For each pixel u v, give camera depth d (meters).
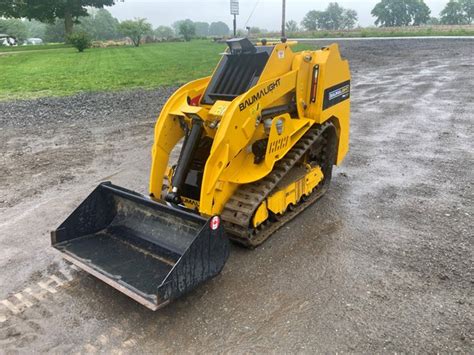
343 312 3.70
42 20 58.62
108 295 4.03
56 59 29.50
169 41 58.28
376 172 7.08
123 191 4.56
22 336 3.52
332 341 3.38
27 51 40.47
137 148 8.77
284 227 5.23
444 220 5.34
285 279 4.19
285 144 4.94
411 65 21.09
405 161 7.58
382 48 30.64
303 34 57.31
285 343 3.38
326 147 6.13
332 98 5.69
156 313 3.76
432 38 40.50
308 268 4.37
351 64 22.34
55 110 12.50
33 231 5.31
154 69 21.83
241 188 4.79
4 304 3.93
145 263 4.09
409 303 3.79
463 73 17.72
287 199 5.20
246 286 4.10
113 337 3.49
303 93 5.38
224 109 4.43
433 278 4.15
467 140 8.70
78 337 3.50
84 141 9.36
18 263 4.60
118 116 11.70
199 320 3.66
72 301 3.95
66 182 6.95
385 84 16.03
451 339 3.37
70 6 56.84
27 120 11.35
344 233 5.07
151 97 14.25
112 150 8.67
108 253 4.26
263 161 4.88
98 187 4.61
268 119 4.77
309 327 3.54
